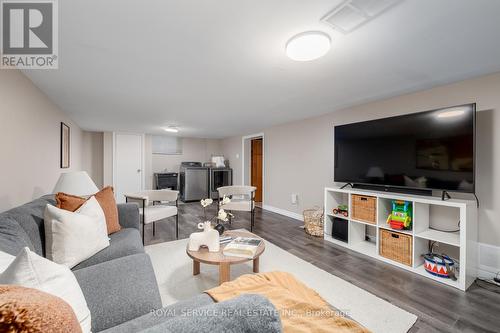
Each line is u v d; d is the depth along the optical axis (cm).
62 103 307
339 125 324
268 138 516
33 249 127
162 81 232
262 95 279
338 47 164
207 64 192
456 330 144
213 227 224
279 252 269
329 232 317
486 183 214
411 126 245
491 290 191
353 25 138
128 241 176
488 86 214
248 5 120
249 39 154
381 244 250
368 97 285
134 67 198
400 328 145
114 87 248
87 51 170
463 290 188
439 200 212
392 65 194
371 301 174
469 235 197
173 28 142
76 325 50
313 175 402
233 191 400
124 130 564
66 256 137
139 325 83
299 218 429
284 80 229
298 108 343
